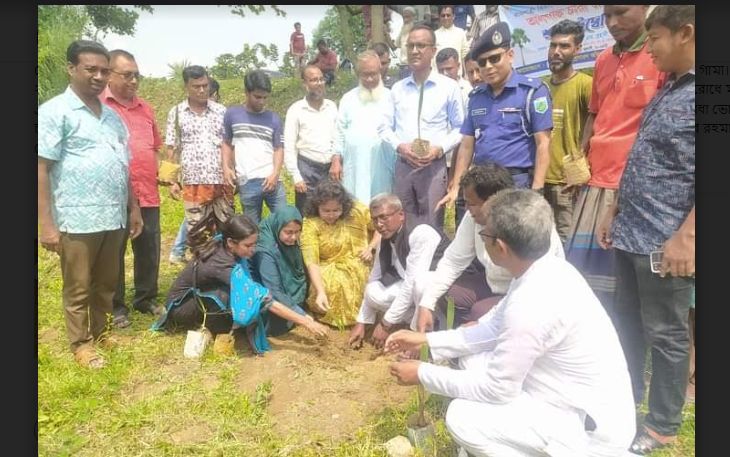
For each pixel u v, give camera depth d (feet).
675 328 8.78
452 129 15.88
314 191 14.61
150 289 15.56
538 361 7.82
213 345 13.24
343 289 14.37
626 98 10.96
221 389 11.39
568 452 7.58
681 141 8.46
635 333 10.09
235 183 17.70
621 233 9.32
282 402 10.90
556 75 14.19
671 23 8.08
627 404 7.61
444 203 14.16
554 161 14.15
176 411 10.64
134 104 14.75
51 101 11.38
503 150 12.80
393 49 38.19
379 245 13.64
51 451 9.50
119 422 10.28
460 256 11.39
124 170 12.62
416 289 12.23
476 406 8.06
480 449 8.00
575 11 20.47
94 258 12.42
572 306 7.41
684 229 8.23
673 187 8.61
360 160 17.19
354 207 15.03
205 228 14.89
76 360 12.58
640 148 9.02
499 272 11.16
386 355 12.72
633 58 10.92
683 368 8.89
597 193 11.55
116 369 12.06
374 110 17.06
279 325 13.98
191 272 13.55
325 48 41.11
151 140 15.03
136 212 13.85
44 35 40.98
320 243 14.84
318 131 18.01
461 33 25.26
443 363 11.35
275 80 49.98
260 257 13.97
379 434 9.77
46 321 14.82
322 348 13.08
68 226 11.80
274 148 17.53
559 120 13.99
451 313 9.97
